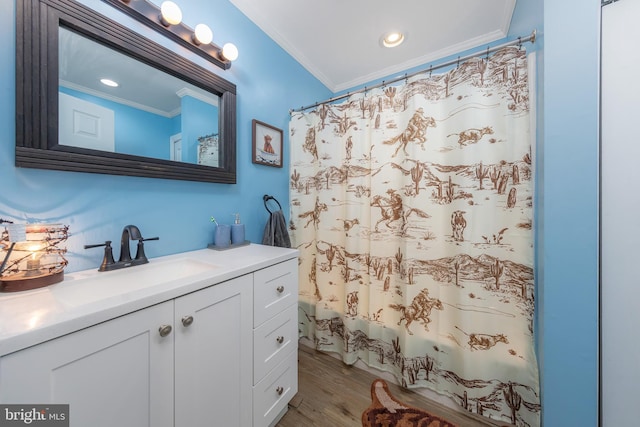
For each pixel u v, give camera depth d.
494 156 1.12
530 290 1.05
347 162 1.56
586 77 0.82
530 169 1.04
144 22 0.96
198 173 1.16
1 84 0.67
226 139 1.28
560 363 0.88
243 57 1.41
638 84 0.77
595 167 0.82
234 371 0.87
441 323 1.27
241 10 1.39
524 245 1.06
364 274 1.52
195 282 0.73
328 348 1.66
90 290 0.77
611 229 0.81
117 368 0.57
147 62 0.98
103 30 0.84
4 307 0.55
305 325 1.79
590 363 0.84
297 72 1.87
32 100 0.70
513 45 1.07
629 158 0.79
